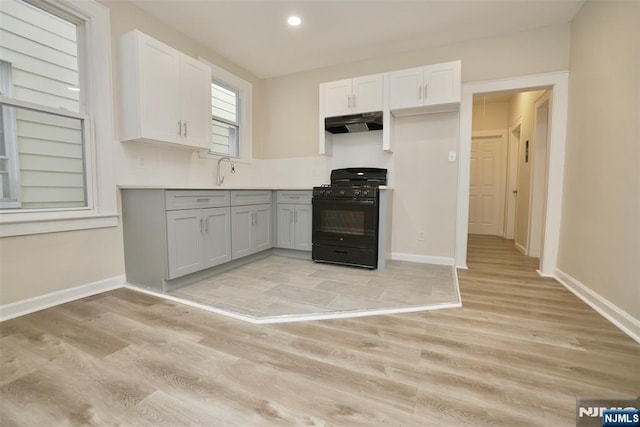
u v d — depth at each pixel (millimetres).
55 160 2182
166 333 1713
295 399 1181
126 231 2547
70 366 1389
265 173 4270
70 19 2215
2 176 1939
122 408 1129
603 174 2102
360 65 3609
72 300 2203
